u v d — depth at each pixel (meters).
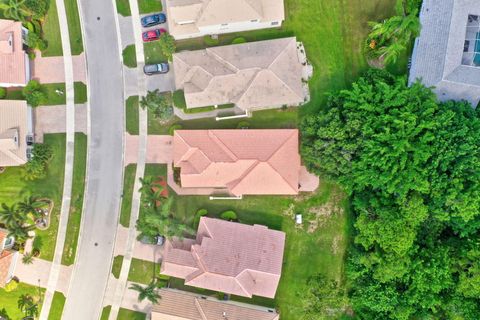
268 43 49.56
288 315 52.19
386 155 44.12
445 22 47.44
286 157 49.16
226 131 49.75
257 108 52.06
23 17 51.06
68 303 53.81
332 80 51.81
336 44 51.81
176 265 49.66
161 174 53.06
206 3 47.28
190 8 47.59
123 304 53.44
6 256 51.41
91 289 53.69
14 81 50.75
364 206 46.88
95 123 53.53
